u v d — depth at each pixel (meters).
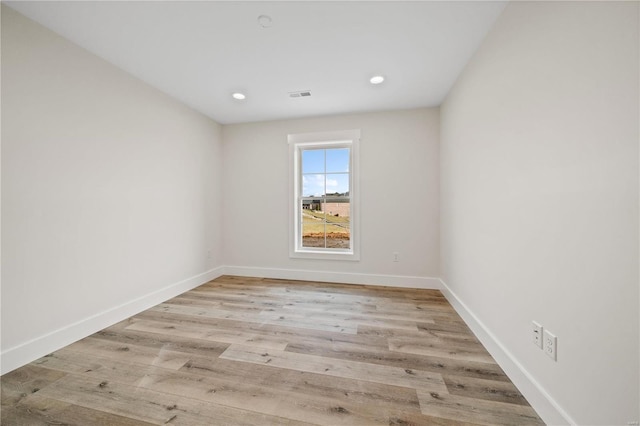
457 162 2.26
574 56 0.95
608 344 0.82
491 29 1.62
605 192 0.83
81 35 1.70
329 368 1.46
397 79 2.29
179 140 2.75
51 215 1.64
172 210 2.67
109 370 1.44
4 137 1.43
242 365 1.49
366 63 2.05
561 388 1.01
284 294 2.75
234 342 1.75
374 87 2.44
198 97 2.66
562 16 1.01
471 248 1.94
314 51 1.90
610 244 0.81
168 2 1.43
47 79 1.62
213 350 1.65
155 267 2.46
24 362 1.49
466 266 2.05
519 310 1.30
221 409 1.16
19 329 1.49
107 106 2.00
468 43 1.79
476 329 1.82
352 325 2.01
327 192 3.34
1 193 1.42
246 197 3.47
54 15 1.51
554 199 1.05
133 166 2.22
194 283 2.98
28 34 1.53
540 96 1.14
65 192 1.72
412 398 1.22
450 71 2.15
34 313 1.55
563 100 1.00
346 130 3.13
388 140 3.03
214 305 2.43
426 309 2.33
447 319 2.12
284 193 3.35
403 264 3.02
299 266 3.33
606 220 0.82
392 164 3.02
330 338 1.81
